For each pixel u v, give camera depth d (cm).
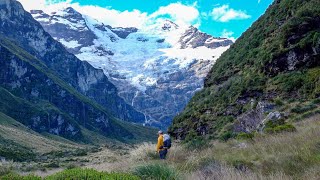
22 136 13325
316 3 5650
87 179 743
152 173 1027
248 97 5075
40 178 738
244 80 5606
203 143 2122
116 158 2106
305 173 940
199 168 1254
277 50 5347
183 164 1374
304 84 4400
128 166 1515
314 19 5306
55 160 6406
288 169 1030
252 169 1112
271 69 5231
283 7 6494
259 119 3894
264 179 917
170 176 1016
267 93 4784
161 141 1748
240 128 4012
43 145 13138
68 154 8956
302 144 1300
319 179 882
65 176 750
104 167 1709
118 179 753
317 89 4134
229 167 1070
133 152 1911
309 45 4897
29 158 7525
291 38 5266
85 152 8781
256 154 1338
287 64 5066
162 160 1666
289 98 4384
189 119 6066
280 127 2392
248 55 6450
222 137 3231
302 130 1941
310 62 4781
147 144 1994
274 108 4172
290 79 4716
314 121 2583
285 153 1192
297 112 3747
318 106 3728
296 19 5416
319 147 1198
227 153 1645
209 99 6091
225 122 4856
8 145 10662
